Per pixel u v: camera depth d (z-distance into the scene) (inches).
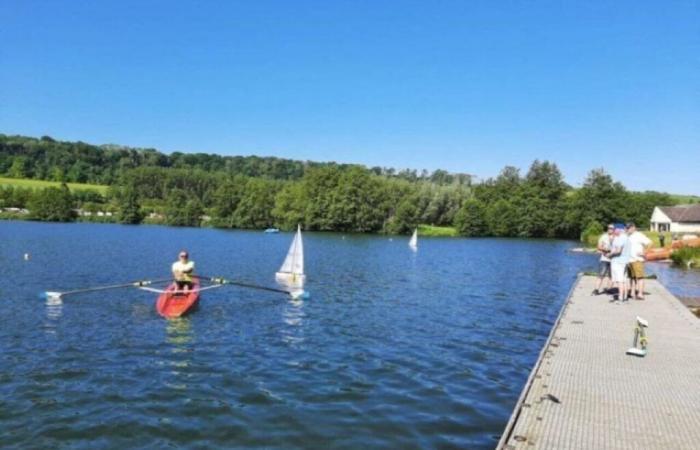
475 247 2930.6
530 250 2728.8
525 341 698.8
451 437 398.0
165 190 5708.7
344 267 1606.8
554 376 390.0
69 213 4741.6
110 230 3572.8
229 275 1346.0
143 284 868.6
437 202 4726.9
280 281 1237.7
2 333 676.7
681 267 1845.5
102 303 879.1
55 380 507.2
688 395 354.9
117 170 6968.5
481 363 593.0
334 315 840.9
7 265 1401.3
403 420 427.2
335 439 390.3
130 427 405.1
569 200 4485.7
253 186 4611.2
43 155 6914.4
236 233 3786.9
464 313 884.6
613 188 4384.8
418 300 1007.6
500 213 4443.9
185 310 803.4
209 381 514.3
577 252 2625.5
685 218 3934.5
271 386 502.9
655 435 292.2
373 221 4266.7
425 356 616.4
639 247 746.2
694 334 531.8
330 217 4234.7
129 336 674.2
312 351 628.7
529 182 4756.4
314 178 4382.4
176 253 1936.5
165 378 521.0
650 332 538.0
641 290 751.1
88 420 416.5
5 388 481.4
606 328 553.3
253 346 643.5
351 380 525.0
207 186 5777.6
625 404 337.1
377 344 666.8
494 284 1278.3
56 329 701.9
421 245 2989.7
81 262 1529.3
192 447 373.7
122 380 512.1
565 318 603.2
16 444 373.4
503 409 456.1
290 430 404.5
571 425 303.7
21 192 4948.3
